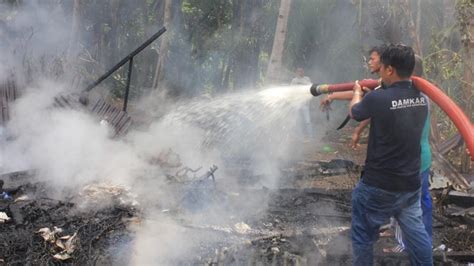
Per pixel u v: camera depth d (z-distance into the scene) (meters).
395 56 3.54
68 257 4.19
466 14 7.20
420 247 3.71
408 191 3.61
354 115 3.65
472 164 7.08
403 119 3.50
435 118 7.21
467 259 4.42
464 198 5.63
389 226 4.90
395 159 3.55
